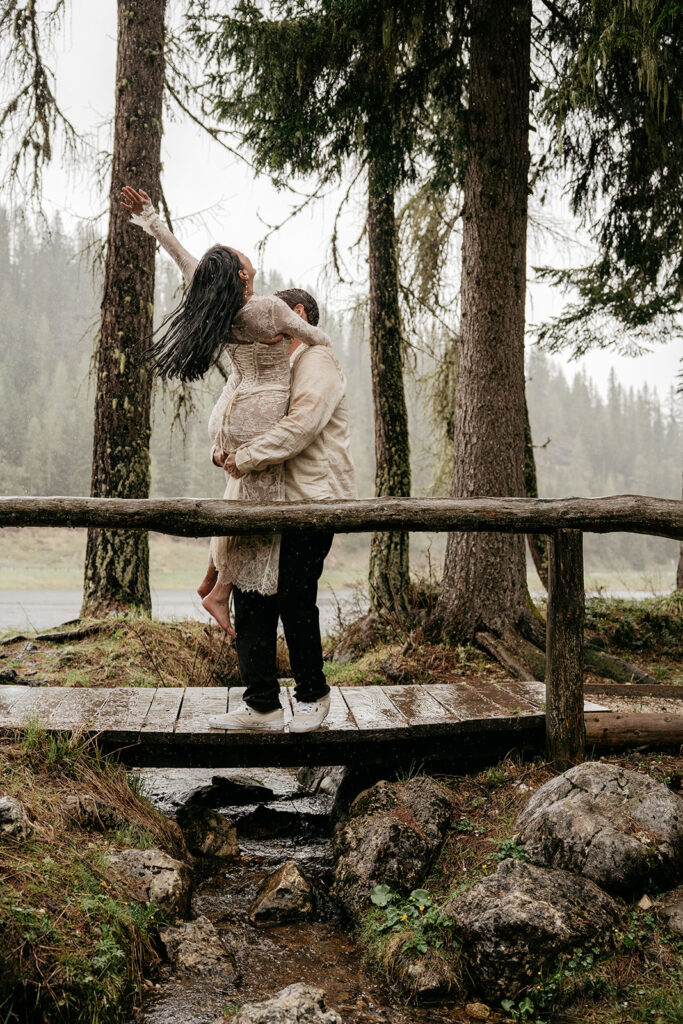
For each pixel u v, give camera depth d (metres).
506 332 6.50
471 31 6.50
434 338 11.20
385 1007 2.75
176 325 3.37
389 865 3.42
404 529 3.59
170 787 4.99
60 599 30.03
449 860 3.52
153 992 2.67
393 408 9.91
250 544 3.52
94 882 2.88
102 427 8.12
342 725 3.93
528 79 6.58
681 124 6.53
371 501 3.53
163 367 3.38
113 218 8.23
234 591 3.79
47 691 4.56
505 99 6.42
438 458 11.57
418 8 6.16
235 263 3.36
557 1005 2.70
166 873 3.15
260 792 4.87
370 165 7.77
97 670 6.03
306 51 6.24
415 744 4.12
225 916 3.33
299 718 3.81
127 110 8.29
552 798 3.52
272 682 3.80
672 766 4.02
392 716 4.12
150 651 6.42
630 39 5.56
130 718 3.98
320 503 3.49
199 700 4.41
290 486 3.64
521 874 3.10
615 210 7.72
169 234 3.54
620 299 9.96
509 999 2.73
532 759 4.22
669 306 9.81
